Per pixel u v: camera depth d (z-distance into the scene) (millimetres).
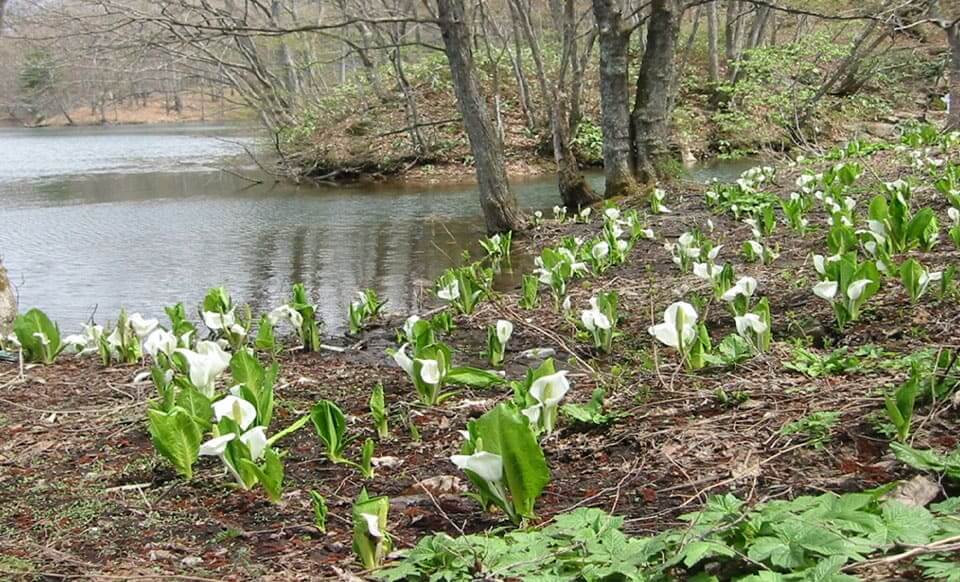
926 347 4812
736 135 24625
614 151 14852
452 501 3553
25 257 13055
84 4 18984
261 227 15523
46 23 17750
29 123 62656
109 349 6680
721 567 2461
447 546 2713
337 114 27094
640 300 7574
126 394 5684
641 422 4262
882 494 2641
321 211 17453
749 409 4223
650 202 13586
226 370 6180
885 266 6258
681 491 3402
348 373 6074
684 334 4859
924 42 27578
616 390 4859
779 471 3424
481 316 7676
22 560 3230
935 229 7402
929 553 2283
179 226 15883
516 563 2582
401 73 24422
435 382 4805
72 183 24078
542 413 3945
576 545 2633
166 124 60250
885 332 5410
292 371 6203
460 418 4707
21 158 32656
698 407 4379
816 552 2277
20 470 4348
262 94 28109
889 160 14219
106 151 35344
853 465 3344
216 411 3750
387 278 10672
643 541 2541
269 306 9430
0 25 11703
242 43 26984
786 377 4703
